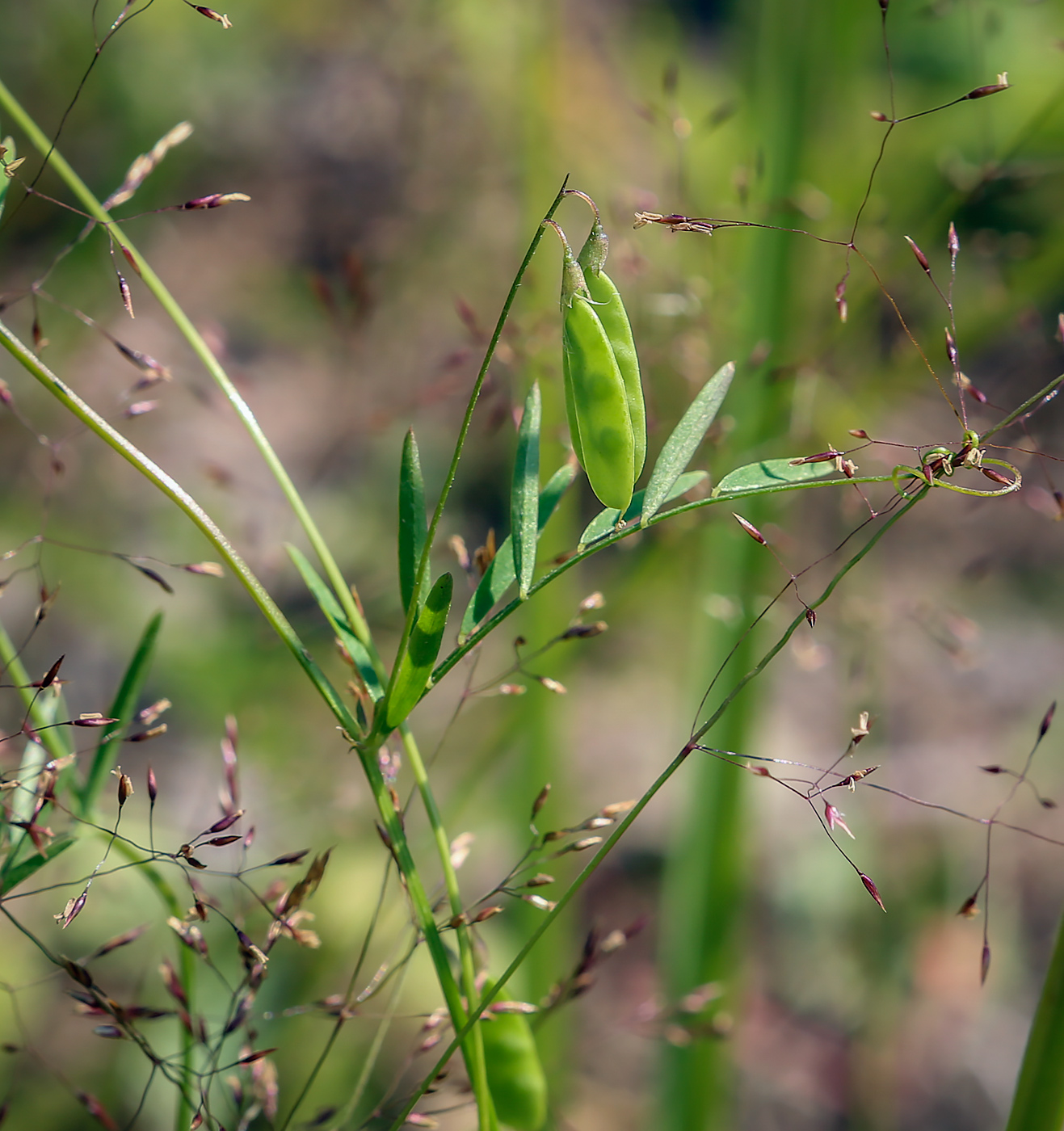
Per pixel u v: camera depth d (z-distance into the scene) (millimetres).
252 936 317
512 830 325
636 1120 353
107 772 219
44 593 212
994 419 400
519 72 333
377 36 425
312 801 360
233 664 426
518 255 312
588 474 201
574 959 404
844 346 324
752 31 343
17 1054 317
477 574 215
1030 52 441
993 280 318
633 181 402
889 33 394
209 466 328
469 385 370
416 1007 337
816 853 447
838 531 397
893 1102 388
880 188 373
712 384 205
